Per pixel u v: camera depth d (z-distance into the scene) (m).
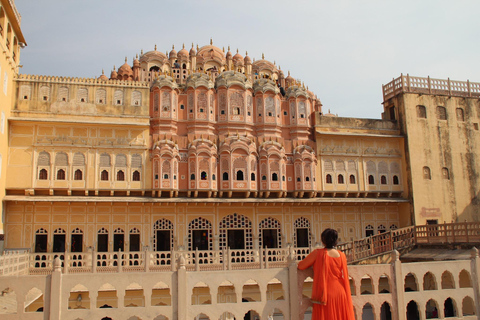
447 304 19.73
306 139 28.19
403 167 28.94
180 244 25.06
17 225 22.98
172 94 26.19
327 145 28.17
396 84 30.23
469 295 9.34
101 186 23.97
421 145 28.81
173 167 24.84
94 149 24.23
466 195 29.05
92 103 24.67
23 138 23.39
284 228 26.89
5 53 21.62
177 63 33.44
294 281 8.12
